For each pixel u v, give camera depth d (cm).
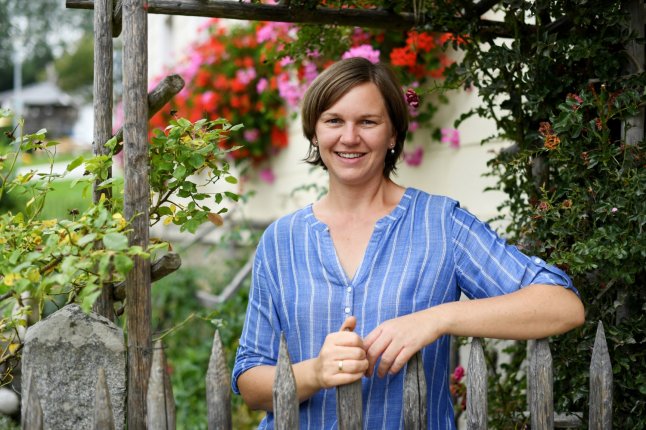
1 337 201
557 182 252
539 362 171
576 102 217
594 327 228
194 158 199
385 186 190
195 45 625
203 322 588
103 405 158
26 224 190
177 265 187
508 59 243
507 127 264
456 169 398
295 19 251
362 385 171
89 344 177
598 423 173
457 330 163
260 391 177
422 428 166
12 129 207
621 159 222
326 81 178
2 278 179
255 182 662
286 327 179
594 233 212
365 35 370
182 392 459
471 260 175
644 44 227
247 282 539
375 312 172
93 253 163
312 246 180
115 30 212
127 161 186
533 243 238
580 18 229
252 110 581
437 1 257
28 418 157
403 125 186
